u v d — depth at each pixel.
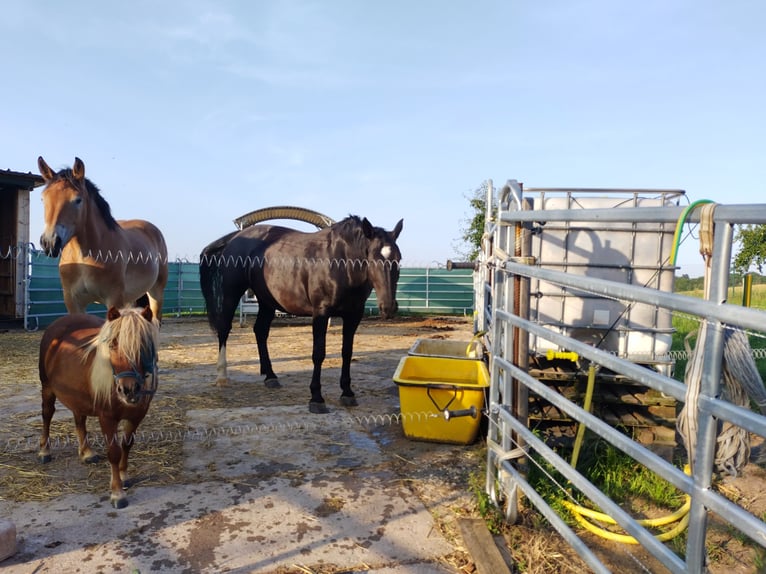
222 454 3.86
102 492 3.21
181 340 9.74
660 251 3.74
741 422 1.40
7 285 10.56
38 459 3.67
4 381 5.96
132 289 5.93
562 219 2.25
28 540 2.67
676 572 1.65
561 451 3.73
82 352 3.11
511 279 2.94
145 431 4.29
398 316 15.79
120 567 2.46
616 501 3.21
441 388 4.02
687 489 1.61
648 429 3.66
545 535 2.82
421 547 2.69
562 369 3.87
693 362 1.65
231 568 2.47
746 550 2.74
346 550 2.64
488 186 5.34
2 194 10.52
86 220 4.95
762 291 6.11
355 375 6.66
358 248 4.88
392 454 3.92
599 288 2.01
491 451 3.08
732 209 1.45
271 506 3.08
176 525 2.85
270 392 5.68
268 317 6.06
